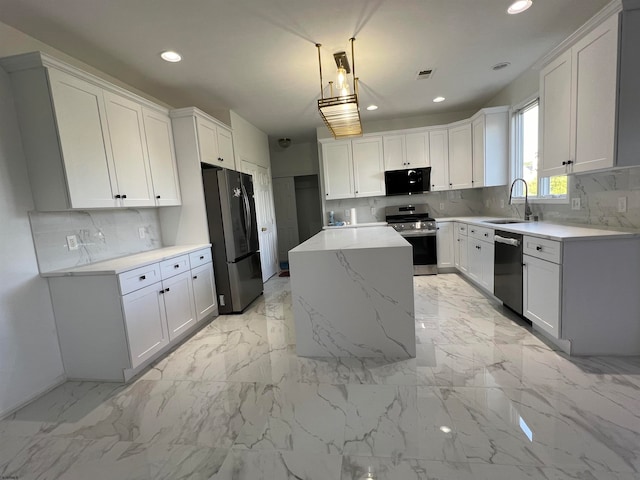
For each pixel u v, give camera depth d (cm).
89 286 222
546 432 152
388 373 215
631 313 212
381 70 319
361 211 542
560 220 307
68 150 213
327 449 152
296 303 246
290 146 667
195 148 337
